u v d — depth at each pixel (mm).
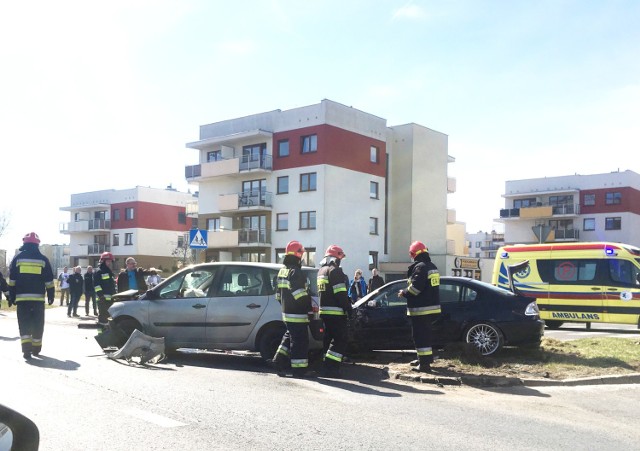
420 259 8594
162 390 6766
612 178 54438
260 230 37312
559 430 5477
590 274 16578
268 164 37812
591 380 7883
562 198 56906
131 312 9773
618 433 5445
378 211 38875
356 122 37562
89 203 62000
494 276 18219
